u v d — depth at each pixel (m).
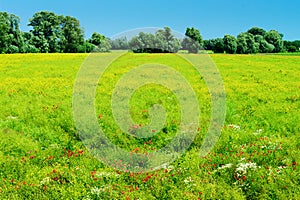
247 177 9.30
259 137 12.98
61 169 10.47
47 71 31.08
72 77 27.69
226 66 35.41
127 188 9.36
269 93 21.98
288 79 27.88
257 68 34.50
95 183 9.69
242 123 15.44
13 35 72.62
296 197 8.30
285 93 22.28
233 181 9.43
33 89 23.12
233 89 23.56
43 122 15.39
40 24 81.25
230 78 28.02
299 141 12.35
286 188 8.72
